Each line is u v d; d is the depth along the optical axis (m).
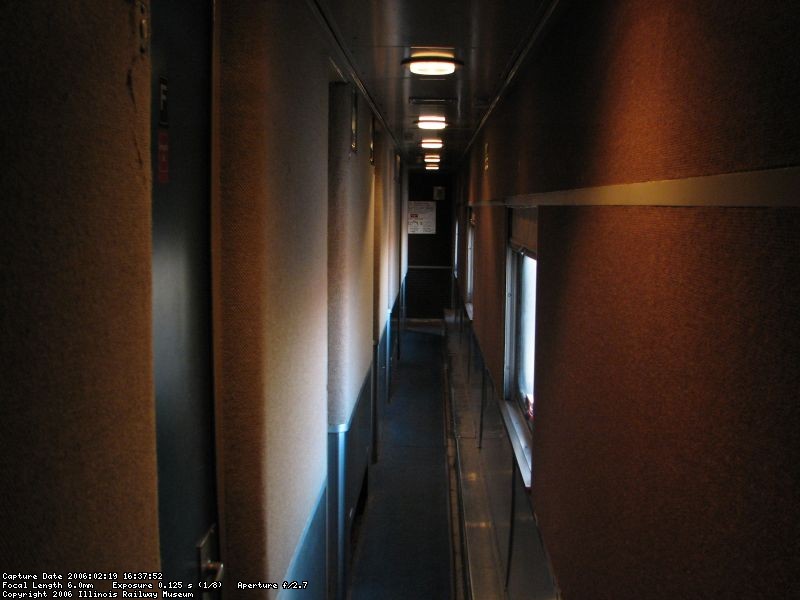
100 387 0.89
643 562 1.34
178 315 1.49
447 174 12.95
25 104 0.72
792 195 0.81
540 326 2.64
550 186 2.47
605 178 1.69
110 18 0.90
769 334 0.86
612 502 1.57
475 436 5.95
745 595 0.91
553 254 2.39
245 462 1.84
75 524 0.82
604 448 1.65
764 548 0.86
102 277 0.89
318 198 2.59
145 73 1.02
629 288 1.47
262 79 1.75
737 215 0.95
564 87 2.23
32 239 0.73
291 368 2.16
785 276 0.82
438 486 5.66
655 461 1.28
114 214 0.92
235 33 1.74
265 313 1.82
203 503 1.69
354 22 2.58
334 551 3.65
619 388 1.54
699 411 1.08
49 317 0.77
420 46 2.94
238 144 1.76
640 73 1.41
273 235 1.90
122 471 0.95
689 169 1.13
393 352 9.21
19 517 0.71
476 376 6.31
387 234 7.11
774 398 0.84
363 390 4.71
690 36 1.14
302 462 2.36
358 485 4.52
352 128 3.64
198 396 1.64
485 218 5.65
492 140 5.02
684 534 1.13
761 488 0.87
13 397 0.70
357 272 4.09
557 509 2.22
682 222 1.17
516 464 3.22
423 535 4.80
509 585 3.39
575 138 2.05
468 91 4.04
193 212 1.58
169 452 1.44
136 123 0.99
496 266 4.65
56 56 0.77
